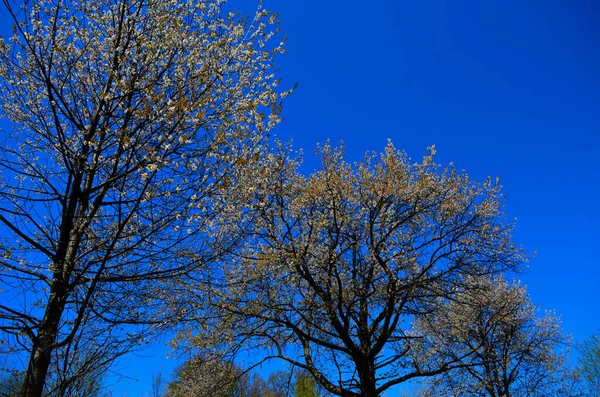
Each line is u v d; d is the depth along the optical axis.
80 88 6.27
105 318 5.51
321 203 12.55
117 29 6.28
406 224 12.99
